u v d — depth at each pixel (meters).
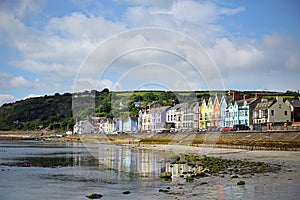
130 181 20.84
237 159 34.28
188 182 19.97
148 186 18.95
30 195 17.31
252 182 19.72
